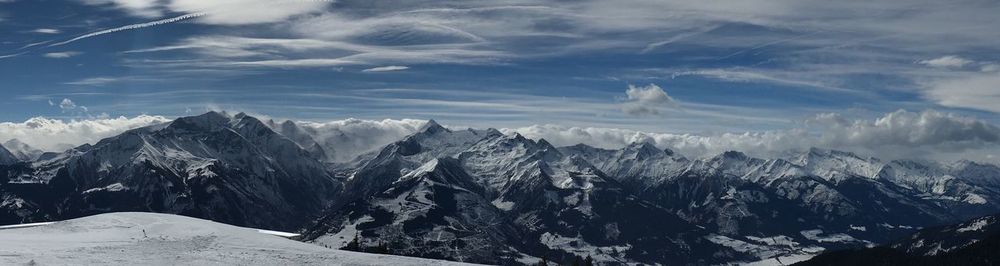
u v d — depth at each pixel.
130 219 190.00
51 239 163.00
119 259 143.25
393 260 160.38
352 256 161.25
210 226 185.62
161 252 153.62
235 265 144.50
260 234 185.25
